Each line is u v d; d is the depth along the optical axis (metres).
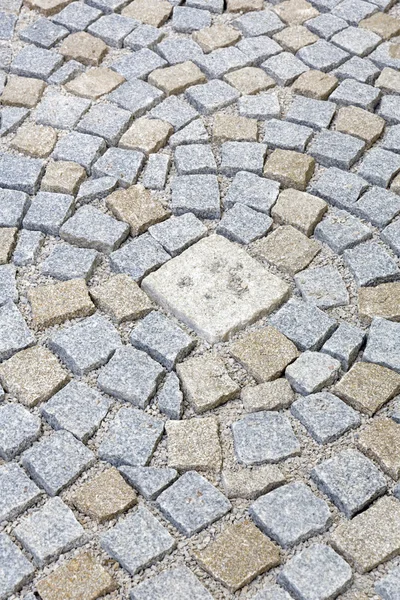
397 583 1.93
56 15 2.97
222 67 2.80
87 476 2.07
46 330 2.28
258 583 1.95
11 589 1.94
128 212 2.46
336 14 2.97
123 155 2.58
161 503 2.03
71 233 2.42
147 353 2.23
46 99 2.73
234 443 2.11
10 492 2.04
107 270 2.39
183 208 2.47
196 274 2.35
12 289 2.33
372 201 2.48
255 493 2.04
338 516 2.02
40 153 2.59
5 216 2.45
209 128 2.68
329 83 2.75
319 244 2.43
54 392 2.18
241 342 2.24
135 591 1.93
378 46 2.88
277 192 2.50
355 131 2.63
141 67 2.82
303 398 2.15
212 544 1.98
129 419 2.13
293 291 2.35
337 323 2.27
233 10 3.00
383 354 2.20
